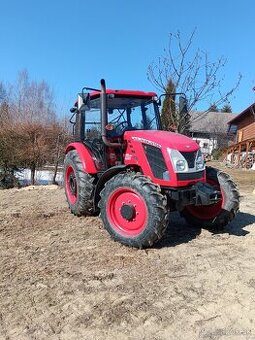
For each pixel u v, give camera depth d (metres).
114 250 5.28
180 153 5.39
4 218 6.95
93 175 6.67
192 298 4.00
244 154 24.30
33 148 19.12
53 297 3.99
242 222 6.84
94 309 3.77
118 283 4.30
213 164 25.56
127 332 3.43
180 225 6.58
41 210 7.63
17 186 18.00
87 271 4.60
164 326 3.53
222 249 5.39
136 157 5.77
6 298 3.96
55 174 19.11
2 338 3.34
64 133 20.55
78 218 6.86
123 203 5.43
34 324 3.54
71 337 3.36
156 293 4.09
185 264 4.84
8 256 5.08
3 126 19.91
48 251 5.26
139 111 6.67
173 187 5.36
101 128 6.02
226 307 3.83
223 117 57.53
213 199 5.33
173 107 8.98
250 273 4.59
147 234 5.16
